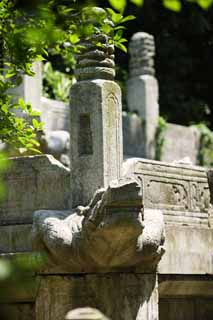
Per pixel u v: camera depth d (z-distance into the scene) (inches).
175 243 470.3
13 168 470.0
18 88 666.8
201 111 1200.2
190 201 489.7
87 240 406.0
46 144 617.6
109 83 436.8
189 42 1234.0
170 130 940.0
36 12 292.8
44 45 363.9
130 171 450.6
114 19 402.9
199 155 979.3
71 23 335.6
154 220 428.8
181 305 496.4
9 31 359.3
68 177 446.0
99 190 401.4
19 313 453.7
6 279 216.2
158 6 1181.7
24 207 465.1
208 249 493.4
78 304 424.2
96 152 432.1
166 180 474.6
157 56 1210.0
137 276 430.6
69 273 426.3
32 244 427.2
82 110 437.1
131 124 897.5
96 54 437.7
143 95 928.9
